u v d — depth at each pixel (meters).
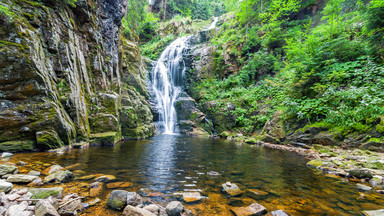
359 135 6.62
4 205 2.23
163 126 17.06
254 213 2.44
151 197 2.93
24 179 3.17
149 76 19.00
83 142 7.67
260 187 3.56
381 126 6.12
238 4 29.69
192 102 18.69
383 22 7.30
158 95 18.36
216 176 4.23
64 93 7.30
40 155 5.43
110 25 12.04
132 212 2.18
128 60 16.48
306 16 18.97
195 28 31.88
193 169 4.81
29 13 6.51
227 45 20.58
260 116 12.73
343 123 7.20
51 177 3.40
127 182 3.62
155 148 8.09
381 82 6.74
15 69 5.70
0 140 5.39
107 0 11.80
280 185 3.69
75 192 2.94
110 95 10.05
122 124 11.20
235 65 19.66
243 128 13.93
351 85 7.84
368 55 8.08
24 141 5.71
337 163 5.18
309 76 9.18
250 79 17.67
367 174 4.04
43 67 6.53
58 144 6.35
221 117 16.02
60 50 7.53
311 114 8.75
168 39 28.69
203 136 15.20
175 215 2.33
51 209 2.07
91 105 9.05
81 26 9.55
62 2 8.11
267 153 7.45
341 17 11.45
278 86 13.05
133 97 14.02
